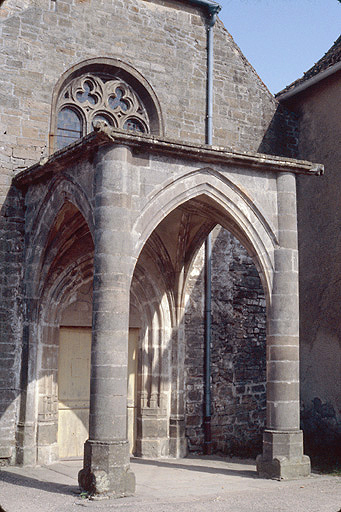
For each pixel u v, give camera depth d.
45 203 10.38
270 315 9.60
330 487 8.60
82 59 11.84
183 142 8.98
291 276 9.71
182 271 12.02
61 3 11.76
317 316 13.25
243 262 13.27
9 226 10.83
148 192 8.84
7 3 11.26
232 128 13.33
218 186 9.48
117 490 7.82
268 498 7.89
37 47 11.41
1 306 10.66
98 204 8.55
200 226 11.57
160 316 11.95
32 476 9.49
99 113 12.17
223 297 12.85
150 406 11.71
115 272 8.33
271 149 13.81
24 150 11.05
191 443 12.00
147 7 12.70
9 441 10.46
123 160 8.60
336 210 13.06
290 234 9.82
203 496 7.99
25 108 11.16
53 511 7.08
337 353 12.67
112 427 7.99
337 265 12.89
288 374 9.41
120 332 8.23
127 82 12.47
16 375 10.66
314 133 13.85
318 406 12.97
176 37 12.94
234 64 13.62
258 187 9.77
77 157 9.20
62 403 11.20
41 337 10.83
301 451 9.33
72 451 11.20
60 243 10.65
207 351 12.37
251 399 12.95
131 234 8.62
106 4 12.23
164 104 12.59
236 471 10.04
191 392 12.14
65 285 11.15
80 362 11.45
